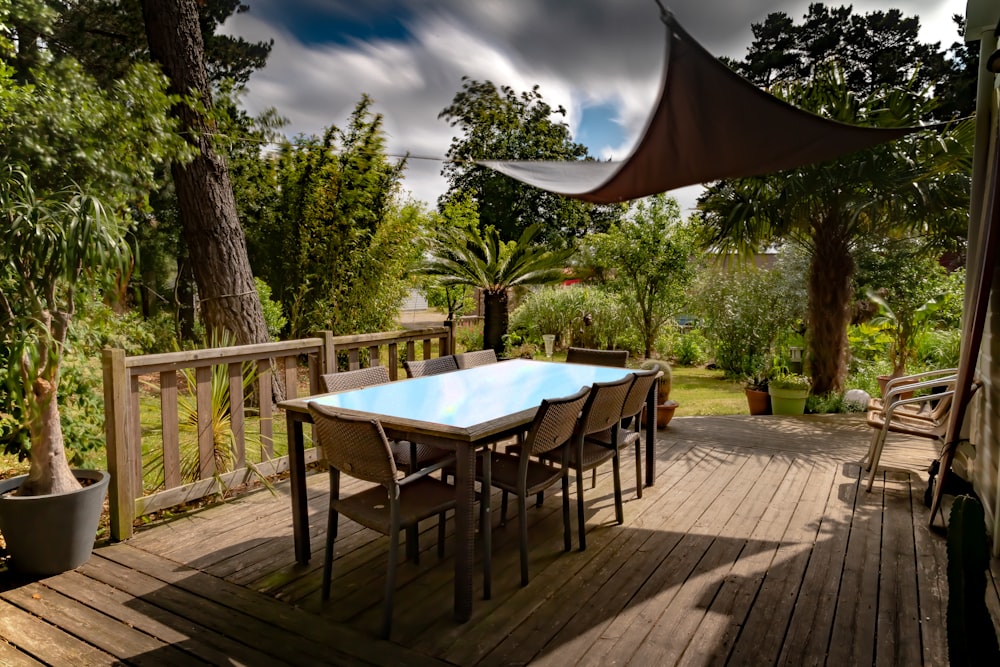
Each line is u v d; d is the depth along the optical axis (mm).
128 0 9031
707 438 5523
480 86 18125
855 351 8547
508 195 18484
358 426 2393
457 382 3684
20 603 2619
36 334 2875
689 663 2219
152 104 4629
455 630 2426
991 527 3365
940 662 2223
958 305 8172
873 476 4078
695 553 3131
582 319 13062
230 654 2262
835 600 2660
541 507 3785
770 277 10305
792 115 2611
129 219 4363
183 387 5129
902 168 5785
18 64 4551
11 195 2814
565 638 2373
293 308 8891
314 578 2865
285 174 8852
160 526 3463
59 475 2938
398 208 9203
